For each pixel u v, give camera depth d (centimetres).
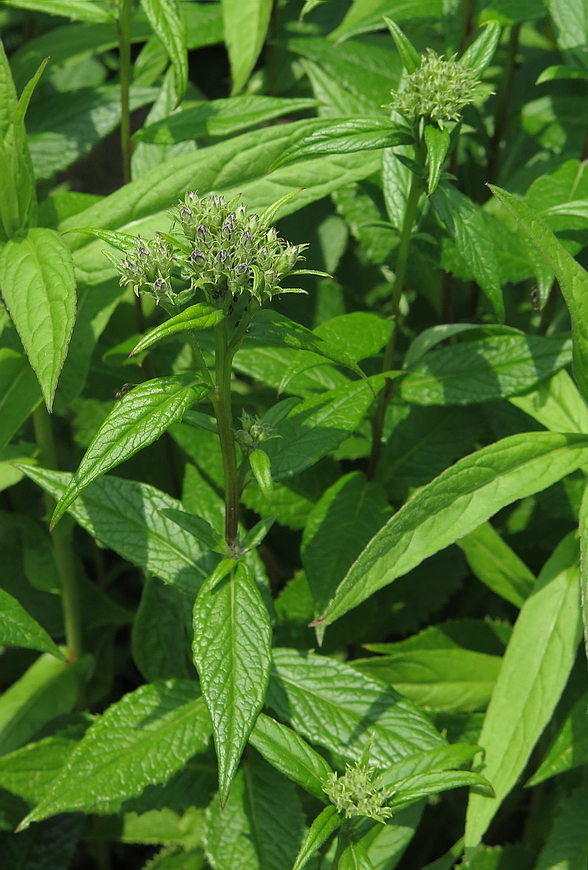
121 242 92
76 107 119
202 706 100
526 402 105
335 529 106
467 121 120
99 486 100
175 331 88
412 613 118
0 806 116
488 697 107
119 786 97
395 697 100
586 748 100
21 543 122
